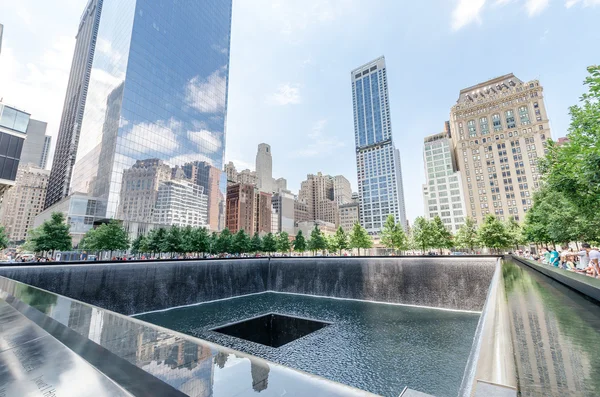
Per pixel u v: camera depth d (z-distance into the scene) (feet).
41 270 59.52
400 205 486.38
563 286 22.71
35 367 7.81
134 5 201.46
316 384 4.79
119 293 72.08
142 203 193.98
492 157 301.63
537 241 109.40
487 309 10.34
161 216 205.77
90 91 240.94
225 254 187.11
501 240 152.05
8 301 17.61
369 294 95.55
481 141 309.63
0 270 53.88
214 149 264.72
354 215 540.52
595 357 7.00
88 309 14.55
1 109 112.57
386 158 483.51
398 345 51.11
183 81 236.84
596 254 41.57
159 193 206.28
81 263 66.33
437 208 352.08
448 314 74.08
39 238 109.91
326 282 105.81
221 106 281.74
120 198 181.37
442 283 83.51
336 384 4.73
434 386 36.32
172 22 231.71
